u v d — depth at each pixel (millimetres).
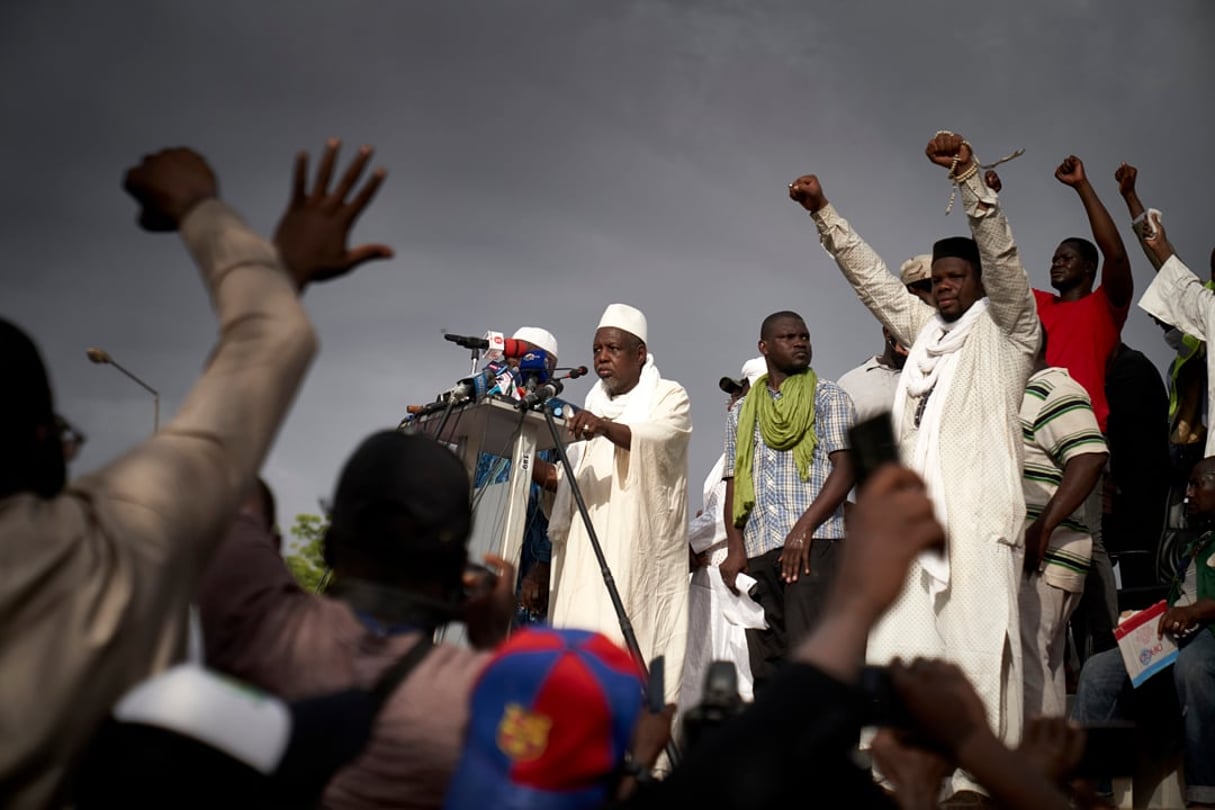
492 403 5805
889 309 5809
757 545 6012
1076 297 6840
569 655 1625
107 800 1187
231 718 1199
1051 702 5121
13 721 1336
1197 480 5184
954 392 5098
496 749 1590
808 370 6223
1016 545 4930
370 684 1801
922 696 1534
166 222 1729
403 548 1914
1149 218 6367
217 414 1526
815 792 1300
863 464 1348
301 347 1597
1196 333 6020
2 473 1510
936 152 4961
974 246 5371
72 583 1390
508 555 5840
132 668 1426
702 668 6656
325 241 1739
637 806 1266
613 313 6512
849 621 1279
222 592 1906
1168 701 5184
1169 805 5109
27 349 1563
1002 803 1508
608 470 6164
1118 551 6793
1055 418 5301
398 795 1757
